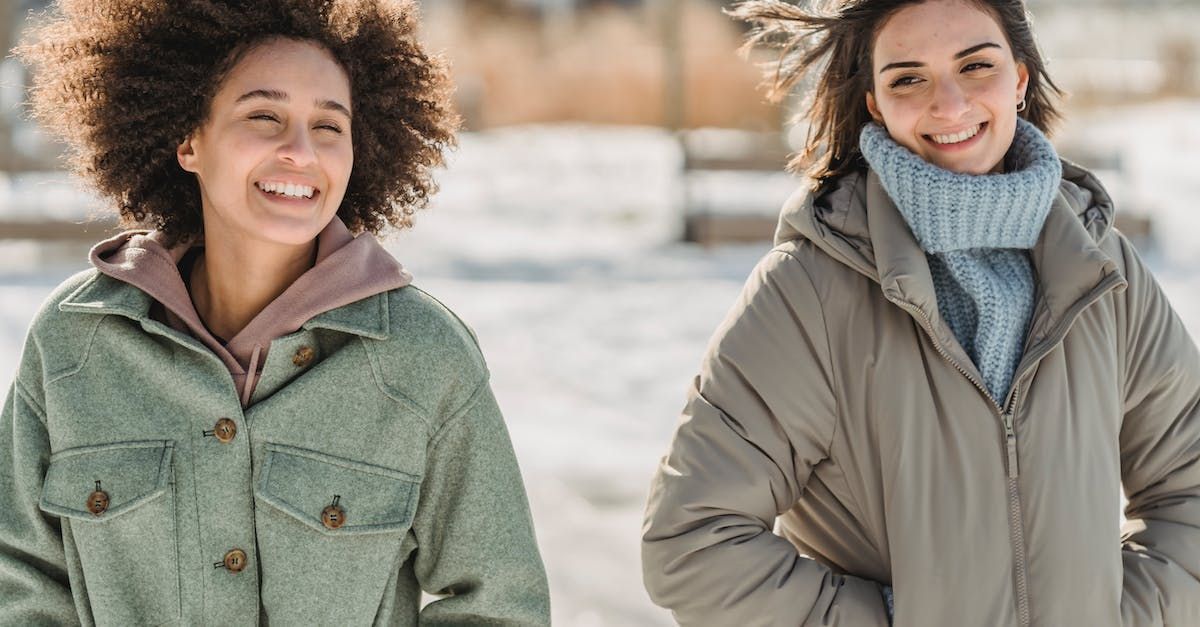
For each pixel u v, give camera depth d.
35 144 13.62
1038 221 2.19
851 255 2.18
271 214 1.99
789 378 2.16
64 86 2.15
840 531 2.21
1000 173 2.32
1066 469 2.10
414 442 2.05
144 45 2.09
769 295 2.21
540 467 5.19
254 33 2.04
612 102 22.67
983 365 2.16
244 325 2.10
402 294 2.11
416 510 2.07
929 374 2.13
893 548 2.10
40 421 2.04
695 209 11.16
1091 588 2.08
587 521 4.60
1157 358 2.24
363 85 2.20
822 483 2.23
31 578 2.02
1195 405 2.27
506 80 22.98
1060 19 25.12
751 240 10.91
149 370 2.02
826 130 2.42
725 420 2.17
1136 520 2.29
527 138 20.30
